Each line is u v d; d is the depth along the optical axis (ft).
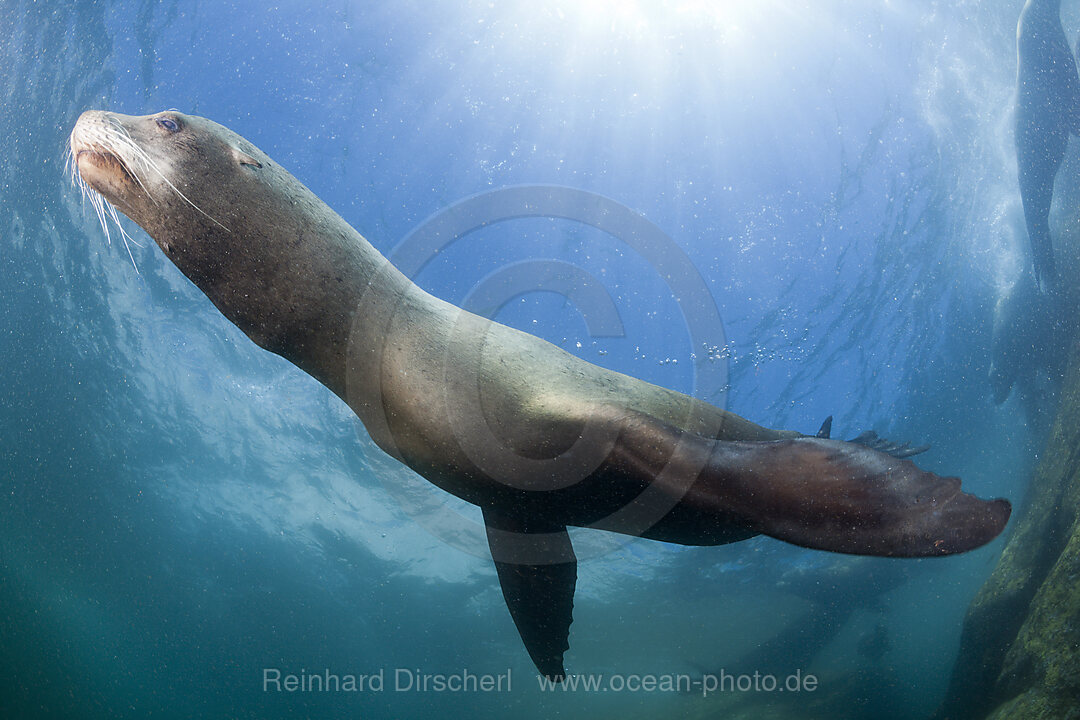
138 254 48.21
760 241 49.32
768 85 44.37
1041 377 51.93
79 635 117.91
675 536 9.50
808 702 57.57
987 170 51.88
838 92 46.34
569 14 38.27
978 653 31.22
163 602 102.37
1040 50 39.06
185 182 9.12
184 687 136.87
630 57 40.52
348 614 101.19
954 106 48.73
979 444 70.33
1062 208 46.62
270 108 38.55
